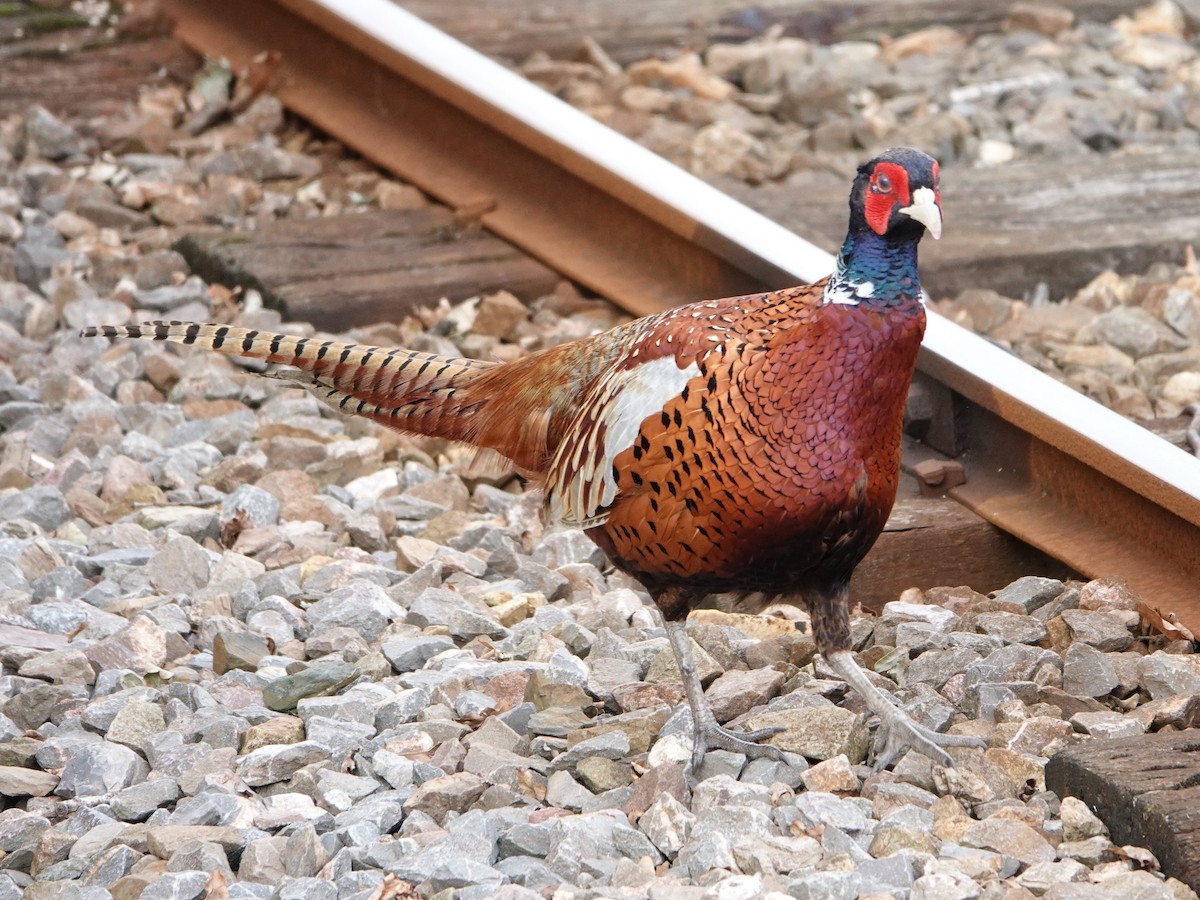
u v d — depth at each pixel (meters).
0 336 16.91
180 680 11.57
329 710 10.91
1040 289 17.47
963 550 12.88
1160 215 18.55
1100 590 11.71
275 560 13.23
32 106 22.28
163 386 16.44
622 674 11.46
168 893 8.96
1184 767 9.23
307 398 16.02
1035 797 9.56
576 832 9.22
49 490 13.84
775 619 12.29
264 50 23.08
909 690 11.01
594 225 18.12
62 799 10.33
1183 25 24.81
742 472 9.41
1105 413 12.52
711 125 22.02
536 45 24.48
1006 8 25.47
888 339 9.32
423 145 20.50
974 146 21.06
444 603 12.23
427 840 9.37
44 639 11.93
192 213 19.83
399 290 17.64
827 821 9.30
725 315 9.77
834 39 24.75
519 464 11.12
